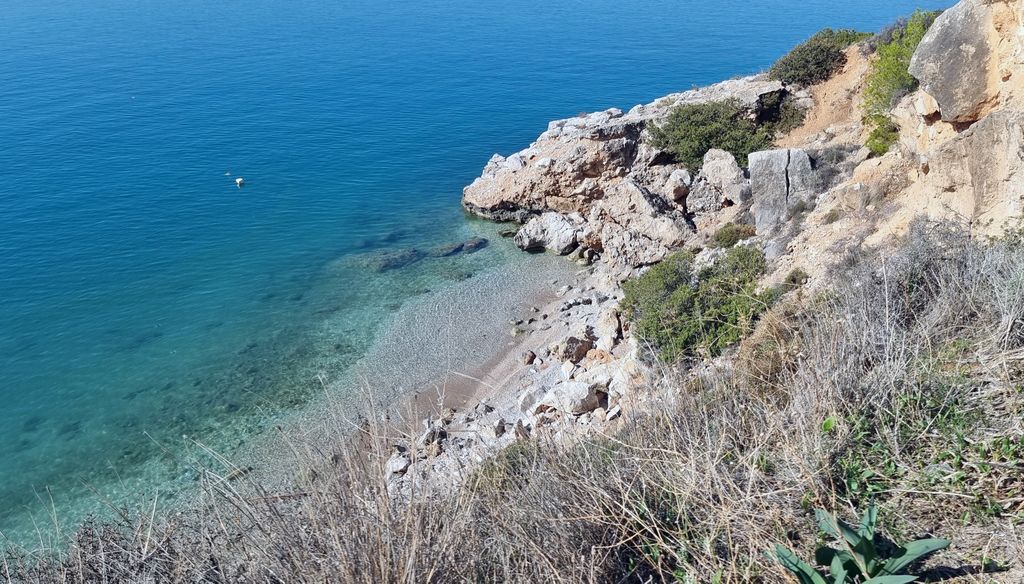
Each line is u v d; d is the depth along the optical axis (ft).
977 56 43.04
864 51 125.49
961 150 42.78
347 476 14.57
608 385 64.28
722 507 15.76
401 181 176.65
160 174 181.47
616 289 107.14
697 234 111.65
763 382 22.39
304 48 417.49
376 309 107.34
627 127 133.28
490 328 98.99
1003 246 28.22
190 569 15.65
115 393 85.71
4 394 85.71
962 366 21.50
